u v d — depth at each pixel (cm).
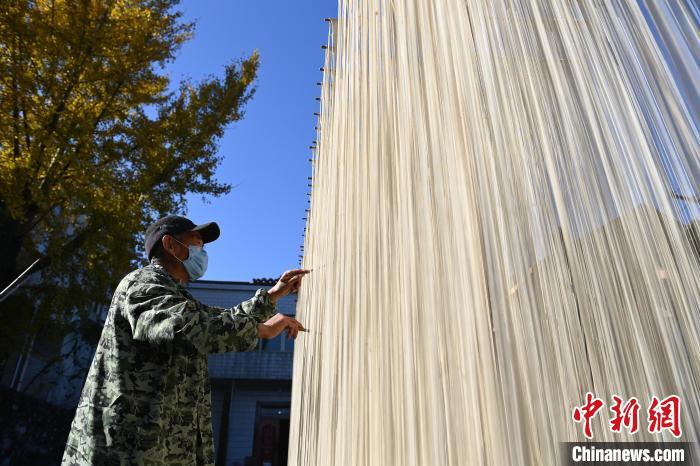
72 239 804
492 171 55
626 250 38
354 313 112
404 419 72
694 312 33
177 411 113
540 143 48
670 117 36
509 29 56
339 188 157
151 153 786
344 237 134
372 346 92
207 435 123
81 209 747
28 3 688
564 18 48
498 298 50
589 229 42
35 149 665
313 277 207
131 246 822
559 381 42
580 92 45
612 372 38
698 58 35
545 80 49
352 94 143
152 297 112
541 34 51
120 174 778
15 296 803
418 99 83
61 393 1222
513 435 45
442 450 59
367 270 103
